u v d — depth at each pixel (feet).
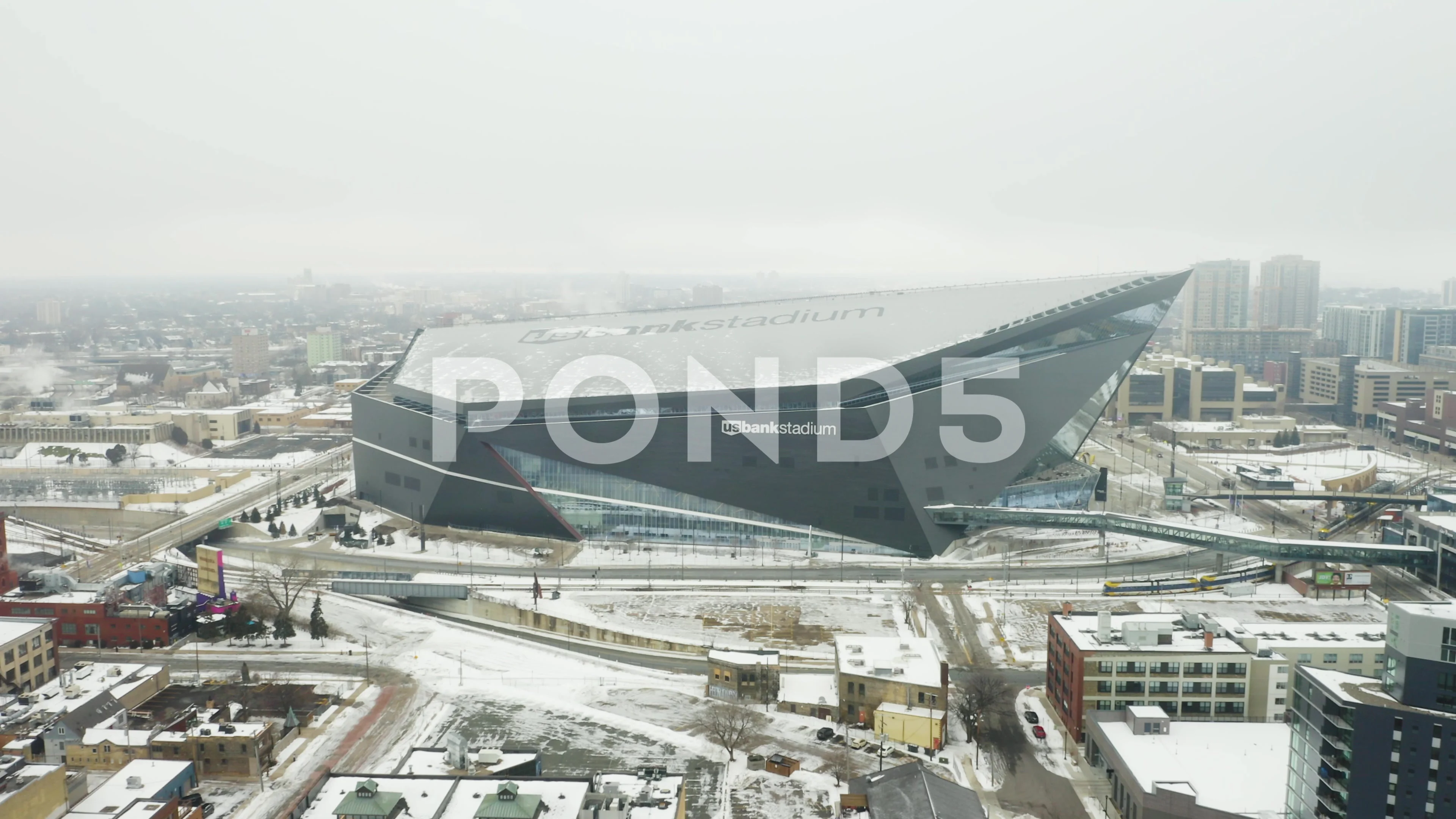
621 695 522.06
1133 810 388.16
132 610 599.98
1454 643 326.85
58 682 510.99
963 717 485.15
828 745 459.32
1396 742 330.75
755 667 509.35
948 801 363.76
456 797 342.03
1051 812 404.16
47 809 359.05
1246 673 456.45
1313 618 616.80
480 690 529.86
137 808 368.27
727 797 412.57
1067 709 472.44
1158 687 458.91
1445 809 326.03
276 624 604.90
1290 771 372.99
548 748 459.73
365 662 572.10
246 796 418.51
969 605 654.12
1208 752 414.41
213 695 522.88
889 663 489.26
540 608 650.84
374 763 447.83
